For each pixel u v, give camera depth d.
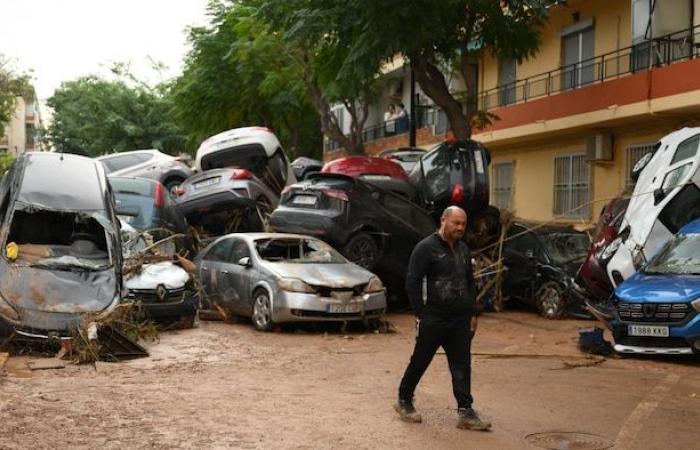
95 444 6.46
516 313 16.77
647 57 20.03
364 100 29.22
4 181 13.19
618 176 21.33
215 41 31.33
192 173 22.92
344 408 7.91
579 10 23.61
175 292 12.91
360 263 15.34
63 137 53.00
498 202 27.28
